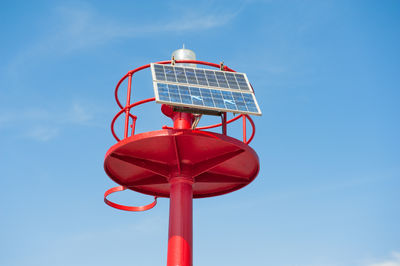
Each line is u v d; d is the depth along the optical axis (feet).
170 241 74.59
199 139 73.36
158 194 90.43
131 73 77.00
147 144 74.69
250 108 68.90
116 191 84.33
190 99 67.05
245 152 76.23
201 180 83.66
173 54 82.69
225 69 80.02
